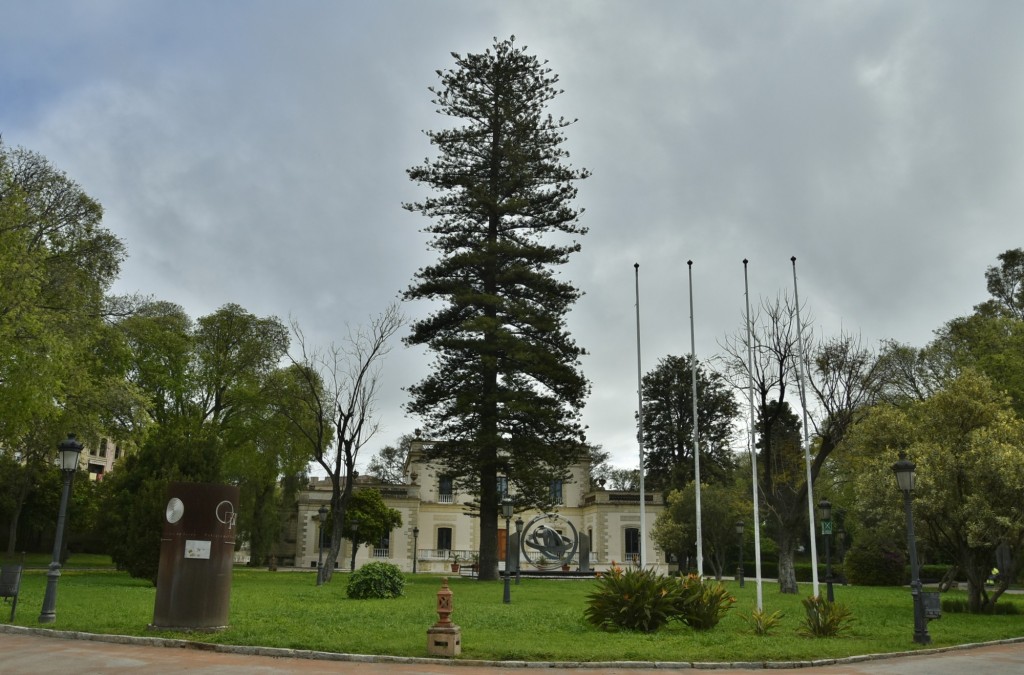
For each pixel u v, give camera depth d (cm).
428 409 3991
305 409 4222
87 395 2902
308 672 1110
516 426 3888
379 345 3978
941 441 2397
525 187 4069
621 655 1300
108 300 3712
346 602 2197
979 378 2517
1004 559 2388
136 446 3144
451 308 3938
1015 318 4425
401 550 5859
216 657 1227
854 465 2877
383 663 1220
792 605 2477
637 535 5831
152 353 4197
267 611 1828
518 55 4091
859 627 1878
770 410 3719
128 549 2806
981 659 1443
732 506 4612
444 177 4056
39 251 2658
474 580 3781
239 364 4425
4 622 1495
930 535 2456
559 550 4744
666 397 6241
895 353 4447
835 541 6381
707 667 1277
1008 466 2148
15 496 5000
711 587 1791
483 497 3859
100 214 3334
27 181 3162
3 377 2509
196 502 1463
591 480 6450
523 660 1257
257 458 4312
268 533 5244
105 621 1527
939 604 1677
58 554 1557
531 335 3950
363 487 5984
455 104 4081
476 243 3978
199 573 1442
